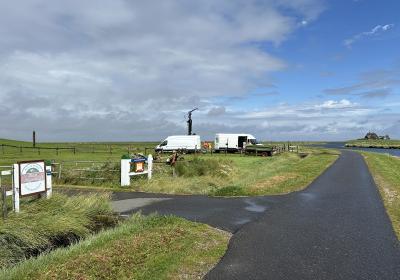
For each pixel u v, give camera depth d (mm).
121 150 62438
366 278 7246
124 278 6984
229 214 13492
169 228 10539
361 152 67062
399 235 10422
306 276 7328
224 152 59938
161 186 19875
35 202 11453
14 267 7453
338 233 10648
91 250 8273
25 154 49688
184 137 57188
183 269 7668
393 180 24125
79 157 42969
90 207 12273
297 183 21828
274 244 9562
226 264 8031
